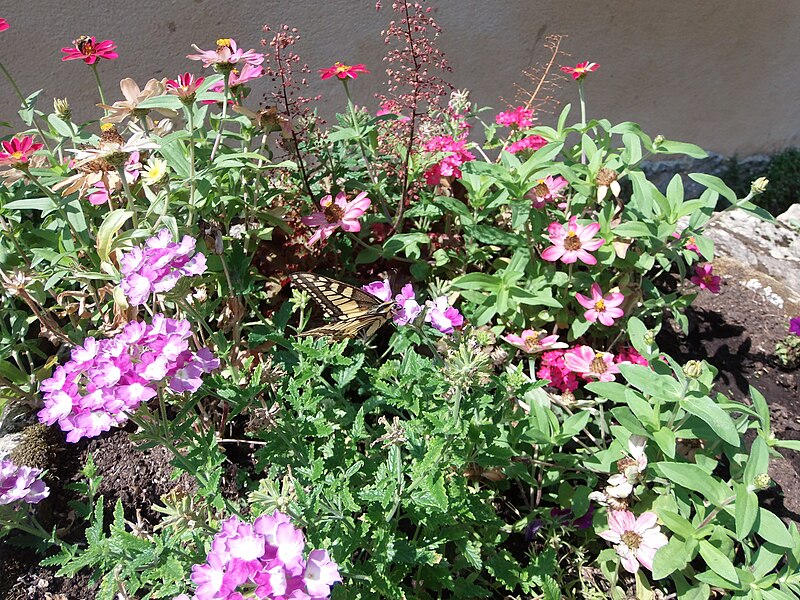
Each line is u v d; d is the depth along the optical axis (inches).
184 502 64.0
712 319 128.0
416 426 74.6
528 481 85.9
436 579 77.6
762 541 91.0
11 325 99.0
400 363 83.0
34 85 139.9
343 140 119.6
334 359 78.7
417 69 104.0
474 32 161.9
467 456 74.2
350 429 84.4
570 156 116.6
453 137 123.3
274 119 99.0
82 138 96.0
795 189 199.6
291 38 102.7
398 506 71.7
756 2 182.5
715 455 93.8
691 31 181.5
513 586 76.3
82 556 63.9
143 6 137.3
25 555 79.8
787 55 195.9
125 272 65.0
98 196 93.1
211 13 141.8
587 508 84.5
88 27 136.7
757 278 134.3
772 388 116.5
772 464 103.5
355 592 65.5
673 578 83.9
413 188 117.7
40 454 88.7
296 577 49.7
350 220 102.1
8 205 86.6
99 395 59.0
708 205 108.0
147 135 91.4
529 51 169.5
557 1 164.6
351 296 76.9
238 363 90.9
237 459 92.5
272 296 105.7
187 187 91.4
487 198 109.1
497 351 89.7
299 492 61.2
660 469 76.0
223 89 98.7
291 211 111.3
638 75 183.8
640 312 112.8
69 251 86.4
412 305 76.6
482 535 82.5
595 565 88.1
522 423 83.4
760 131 207.2
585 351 97.3
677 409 81.0
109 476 89.0
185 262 66.9
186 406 69.4
